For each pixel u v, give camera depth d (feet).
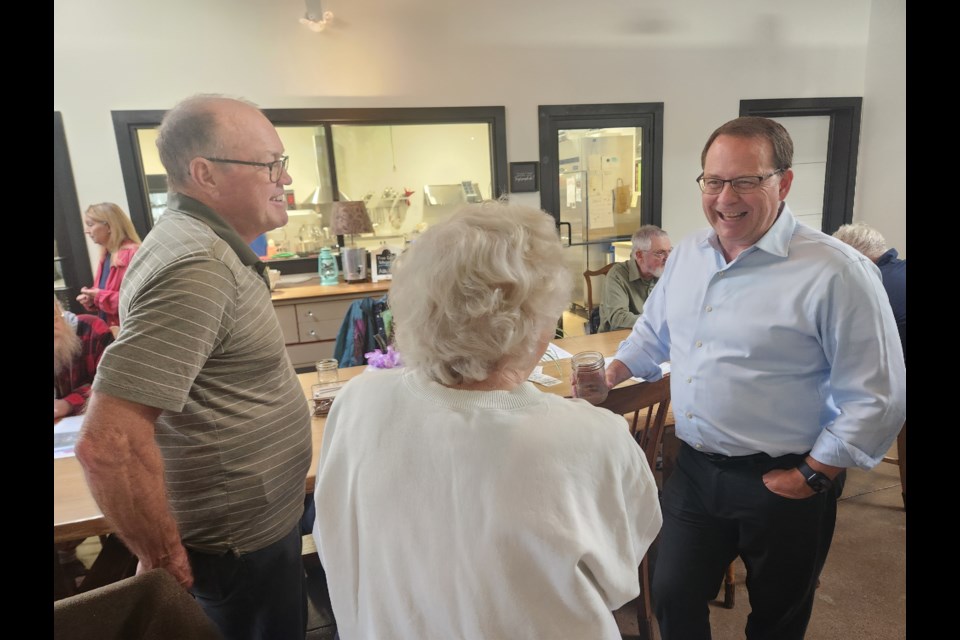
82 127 11.21
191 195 3.52
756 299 3.87
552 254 2.26
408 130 13.29
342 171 13.07
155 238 3.25
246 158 3.59
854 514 7.46
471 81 12.90
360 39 12.20
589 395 4.11
